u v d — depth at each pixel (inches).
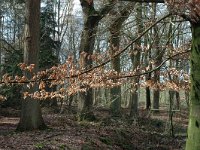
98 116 869.2
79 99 851.4
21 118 677.3
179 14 211.8
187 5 199.3
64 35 1712.6
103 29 667.4
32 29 665.6
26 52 663.1
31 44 663.1
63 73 238.7
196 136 225.5
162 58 303.9
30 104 674.2
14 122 869.2
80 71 242.4
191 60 229.0
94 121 829.2
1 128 725.3
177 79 287.1
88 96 843.4
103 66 250.7
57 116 920.9
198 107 226.2
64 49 1689.2
